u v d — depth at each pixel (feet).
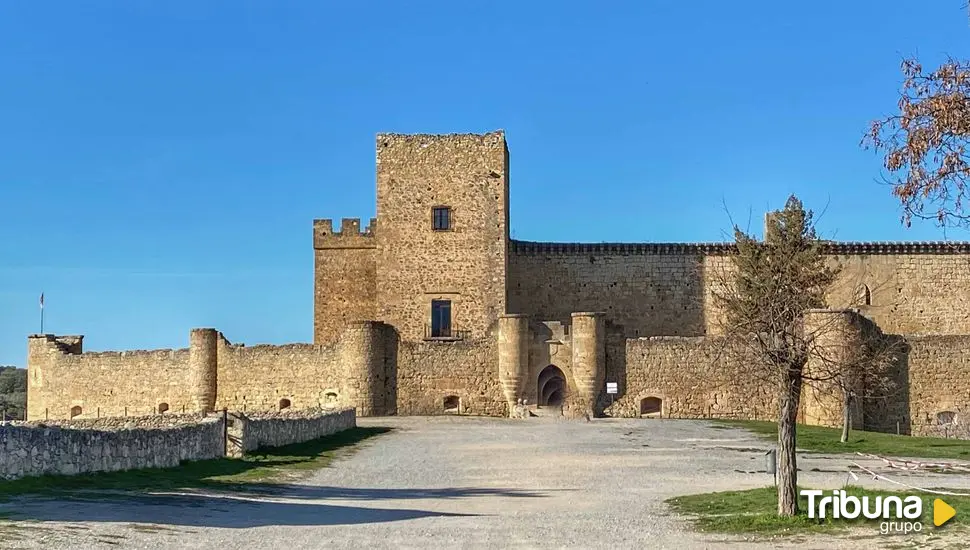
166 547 74.43
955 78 75.72
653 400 242.78
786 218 238.68
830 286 265.13
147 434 121.90
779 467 94.07
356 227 281.74
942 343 238.27
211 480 120.26
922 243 287.89
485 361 247.29
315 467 141.49
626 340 244.01
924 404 236.84
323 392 252.42
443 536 84.38
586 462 150.20
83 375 284.61
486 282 267.18
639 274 284.41
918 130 76.43
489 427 215.51
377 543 80.38
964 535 83.15
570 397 244.22
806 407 230.68
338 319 280.10
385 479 129.70
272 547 76.95
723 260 284.20
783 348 94.27
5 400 460.96
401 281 268.62
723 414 239.50
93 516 85.71
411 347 248.52
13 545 71.41
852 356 177.68
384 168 270.46
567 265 284.41
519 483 126.11
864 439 190.19
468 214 268.62
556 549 79.15
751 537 85.15
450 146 270.26
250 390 261.44
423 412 247.09
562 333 245.65
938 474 134.72
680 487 121.49
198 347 265.34
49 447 103.86
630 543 82.07
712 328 282.15
